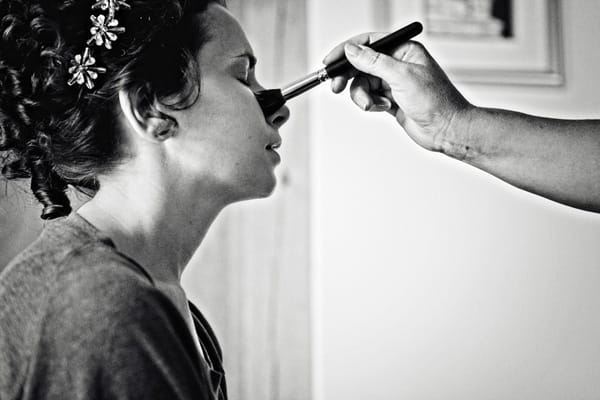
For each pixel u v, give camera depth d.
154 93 0.71
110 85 0.70
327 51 1.78
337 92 0.93
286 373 1.82
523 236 1.81
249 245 1.84
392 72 0.86
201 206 0.76
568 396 1.80
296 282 1.84
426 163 1.79
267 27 1.87
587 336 1.80
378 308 1.76
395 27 1.77
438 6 1.78
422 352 1.77
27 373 0.61
